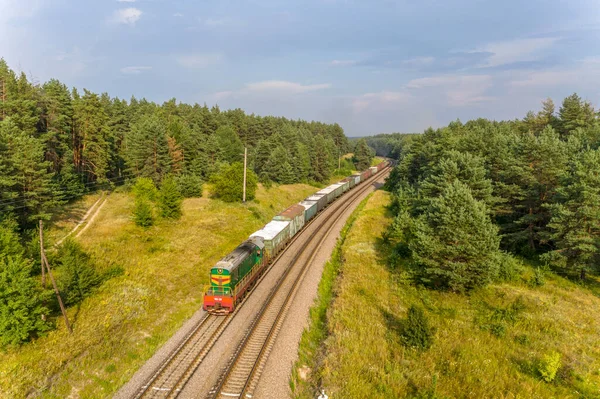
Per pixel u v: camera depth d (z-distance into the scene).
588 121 54.19
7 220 28.81
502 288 25.47
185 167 64.50
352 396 14.26
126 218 43.31
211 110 113.00
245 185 54.72
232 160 81.56
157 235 38.41
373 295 24.94
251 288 26.52
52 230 36.44
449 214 24.97
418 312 18.41
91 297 23.45
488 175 38.62
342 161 130.25
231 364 16.34
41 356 17.03
